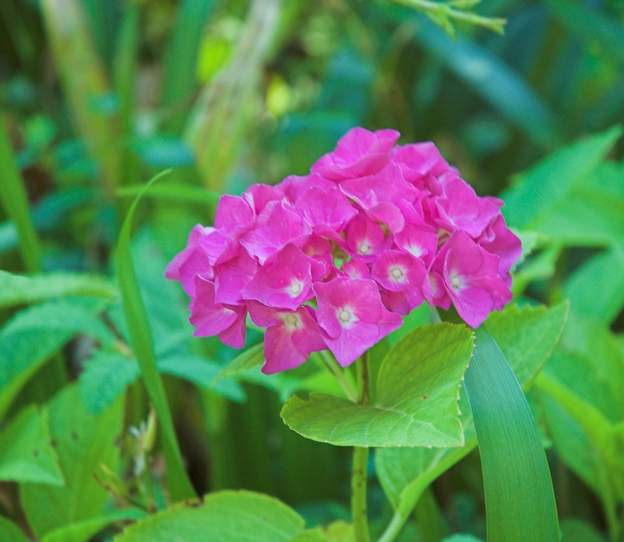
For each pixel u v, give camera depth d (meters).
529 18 1.98
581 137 1.87
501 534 0.81
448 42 1.76
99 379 0.96
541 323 0.90
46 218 1.52
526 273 1.08
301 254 0.80
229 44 2.30
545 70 1.88
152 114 1.82
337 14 2.20
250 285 0.80
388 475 0.92
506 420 0.82
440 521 1.01
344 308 0.80
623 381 1.07
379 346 0.90
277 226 0.82
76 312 1.00
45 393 1.10
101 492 1.00
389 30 2.07
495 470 0.81
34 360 1.01
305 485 1.16
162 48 2.23
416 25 1.77
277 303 0.80
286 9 1.57
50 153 1.74
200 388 1.10
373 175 0.84
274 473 1.26
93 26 1.72
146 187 0.86
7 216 1.28
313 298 0.83
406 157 0.86
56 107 1.93
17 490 1.09
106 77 1.60
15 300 0.95
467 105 2.02
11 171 1.05
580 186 1.25
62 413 1.01
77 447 1.00
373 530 1.02
